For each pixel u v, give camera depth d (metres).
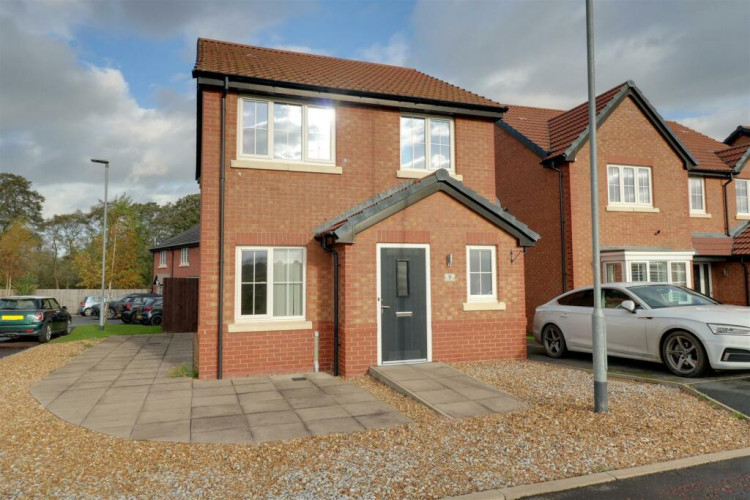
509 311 10.29
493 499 4.16
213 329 9.01
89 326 21.36
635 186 14.91
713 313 8.09
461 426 5.98
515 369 9.16
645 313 8.83
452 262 9.88
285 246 9.66
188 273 34.66
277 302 9.62
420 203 9.68
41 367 10.37
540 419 6.15
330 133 10.23
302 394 7.70
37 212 53.47
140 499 4.14
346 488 4.32
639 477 4.61
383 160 10.52
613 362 9.88
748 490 4.30
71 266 49.03
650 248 14.00
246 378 8.92
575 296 10.52
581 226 14.01
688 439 5.48
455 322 9.84
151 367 10.29
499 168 17.34
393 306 9.40
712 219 17.12
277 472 4.68
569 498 4.19
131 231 29.22
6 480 4.52
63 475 4.63
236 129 9.51
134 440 5.61
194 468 4.80
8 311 15.38
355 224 9.05
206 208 9.16
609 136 14.58
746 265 15.91
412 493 4.22
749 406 6.48
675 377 8.15
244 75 9.24
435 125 11.16
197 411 6.79
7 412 6.82
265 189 9.59
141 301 23.94
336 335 9.34
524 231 10.37
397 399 7.35
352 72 11.98
